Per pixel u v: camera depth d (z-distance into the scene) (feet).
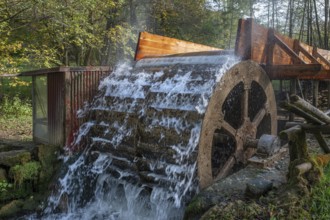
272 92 18.20
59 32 33.12
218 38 56.54
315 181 11.48
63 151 19.66
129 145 17.63
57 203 18.76
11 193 17.90
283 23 69.56
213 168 19.13
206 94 14.98
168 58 20.27
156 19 51.85
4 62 31.73
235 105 19.61
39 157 19.02
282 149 16.05
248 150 17.06
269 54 18.02
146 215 16.10
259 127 18.94
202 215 11.29
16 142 22.22
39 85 22.15
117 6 39.09
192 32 55.06
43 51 33.73
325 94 30.45
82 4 31.12
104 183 19.07
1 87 36.96
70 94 19.83
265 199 11.22
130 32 40.55
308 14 46.75
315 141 17.35
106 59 44.78
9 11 30.19
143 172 16.17
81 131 20.27
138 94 18.44
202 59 17.97
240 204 11.00
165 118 15.98
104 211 18.72
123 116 18.21
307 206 10.59
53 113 20.67
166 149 15.58
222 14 55.72
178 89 16.56
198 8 54.08
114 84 20.54
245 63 16.21
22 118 30.76
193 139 14.58
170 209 14.87
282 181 12.86
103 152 19.45
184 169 14.76
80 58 42.32
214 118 15.02
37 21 31.55
